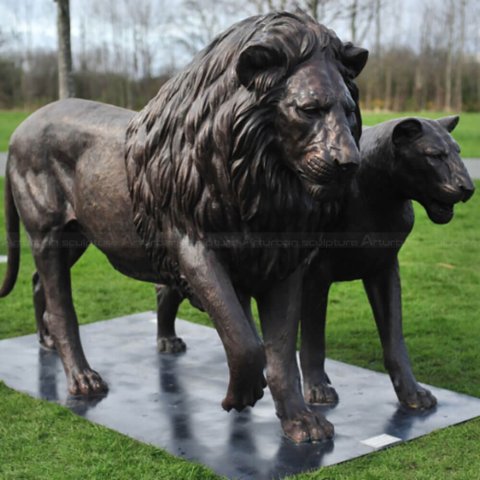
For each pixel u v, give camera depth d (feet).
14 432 10.27
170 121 9.40
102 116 11.17
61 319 11.98
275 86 8.25
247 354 9.18
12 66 109.81
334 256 10.61
